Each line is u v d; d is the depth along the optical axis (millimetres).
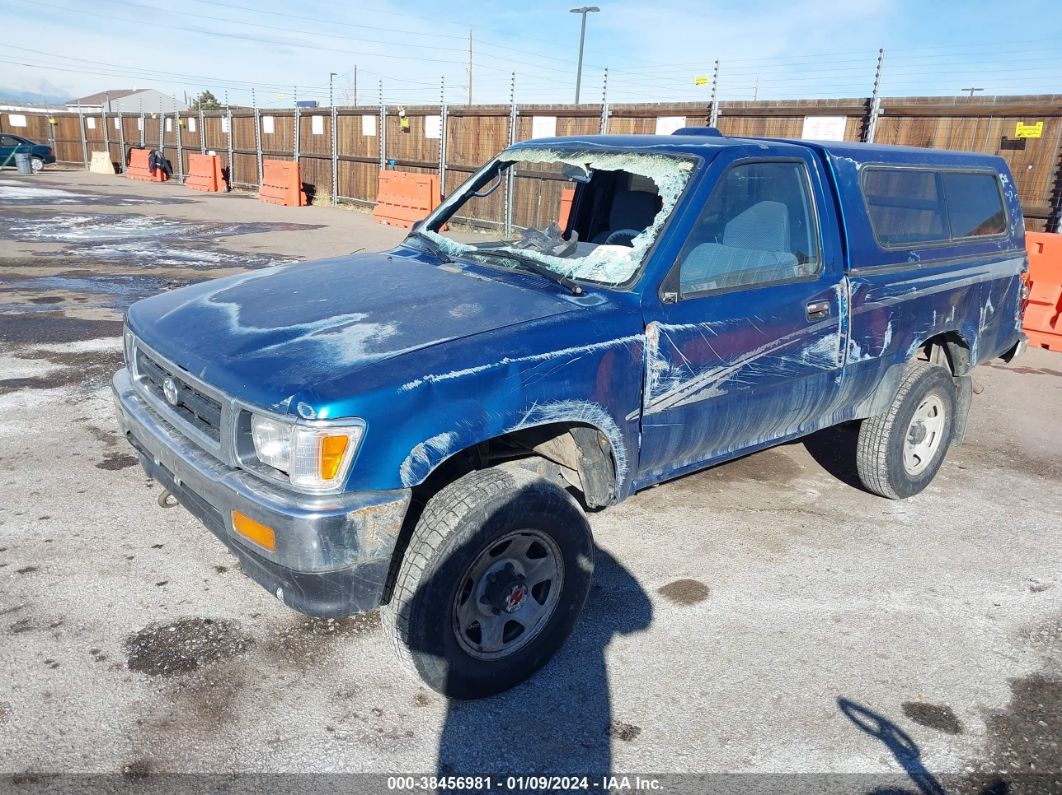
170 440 2885
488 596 2791
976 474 5262
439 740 2686
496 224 4129
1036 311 8891
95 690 2809
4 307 8523
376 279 3463
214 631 3184
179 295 3545
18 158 31766
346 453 2430
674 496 4723
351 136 22328
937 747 2758
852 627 3445
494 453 3219
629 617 3455
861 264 3949
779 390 3676
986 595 3752
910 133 11531
